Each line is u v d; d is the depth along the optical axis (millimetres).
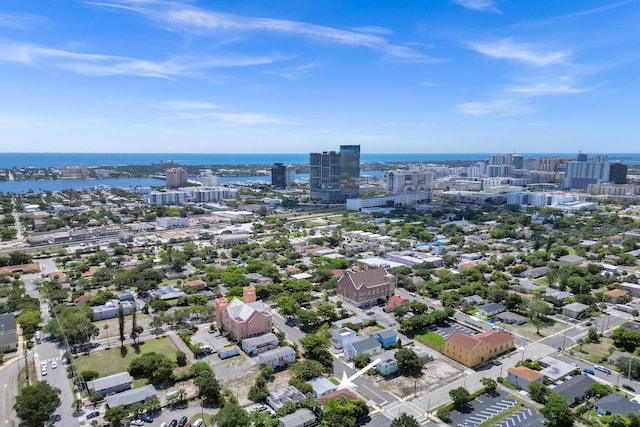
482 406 153875
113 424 142750
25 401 140625
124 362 186250
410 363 177000
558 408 139750
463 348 186000
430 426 142750
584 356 191500
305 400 150125
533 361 186375
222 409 140375
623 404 147875
